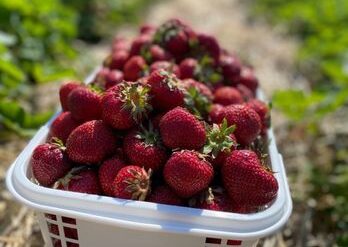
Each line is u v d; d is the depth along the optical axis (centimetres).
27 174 27
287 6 98
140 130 27
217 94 35
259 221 23
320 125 59
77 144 26
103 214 24
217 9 116
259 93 42
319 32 84
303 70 79
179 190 25
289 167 51
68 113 30
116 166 26
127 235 25
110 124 27
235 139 28
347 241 40
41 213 26
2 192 42
